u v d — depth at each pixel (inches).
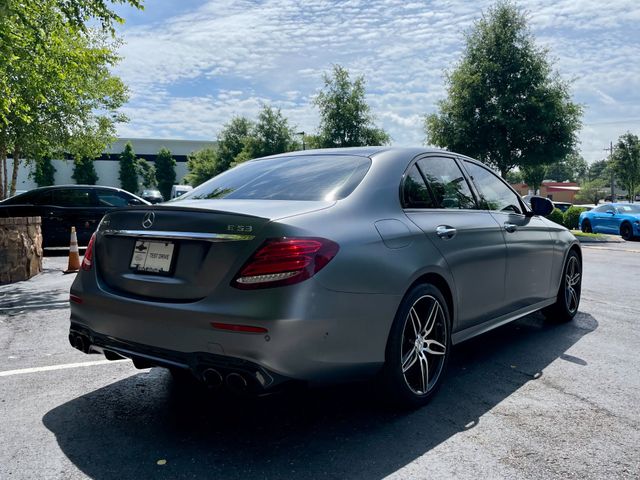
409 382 118.6
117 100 716.7
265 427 110.1
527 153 943.7
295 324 91.6
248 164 148.8
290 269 92.7
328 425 110.9
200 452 99.0
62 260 430.0
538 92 933.2
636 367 149.9
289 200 114.0
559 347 170.1
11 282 311.9
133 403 123.7
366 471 91.7
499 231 151.1
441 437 104.9
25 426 110.7
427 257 118.5
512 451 99.0
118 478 89.4
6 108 379.2
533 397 126.6
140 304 102.5
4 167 665.6
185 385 136.0
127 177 2491.4
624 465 93.7
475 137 961.5
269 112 1558.8
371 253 105.0
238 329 91.3
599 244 689.0
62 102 592.1
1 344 175.6
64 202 484.7
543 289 179.9
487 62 943.7
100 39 668.7
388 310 106.9
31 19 343.6
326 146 1181.1
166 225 104.6
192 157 2461.9
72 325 119.0
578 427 109.7
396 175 125.9
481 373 144.3
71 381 139.3
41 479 89.0
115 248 114.1
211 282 96.7
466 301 134.7
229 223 97.6
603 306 238.2
